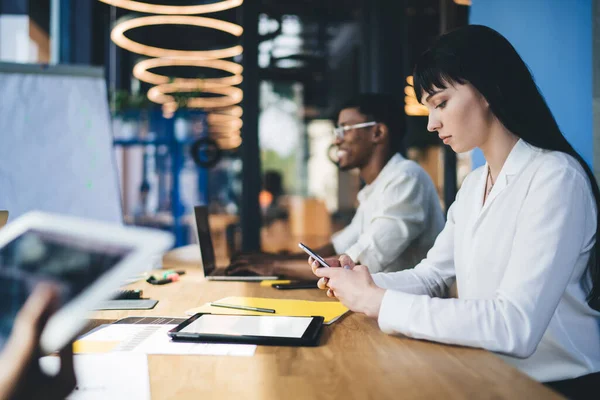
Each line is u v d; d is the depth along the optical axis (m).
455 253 1.41
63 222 0.61
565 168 1.14
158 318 1.24
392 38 4.94
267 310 1.31
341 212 11.95
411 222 2.10
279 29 7.62
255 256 2.45
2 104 1.29
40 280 0.54
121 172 6.91
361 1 5.12
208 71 7.02
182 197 6.90
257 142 5.07
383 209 2.12
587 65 2.36
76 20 6.41
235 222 7.03
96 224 0.59
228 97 6.89
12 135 1.29
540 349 1.18
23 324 0.52
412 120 5.08
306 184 12.39
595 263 1.18
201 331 1.05
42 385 0.53
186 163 6.88
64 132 1.32
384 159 2.34
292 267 2.03
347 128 2.32
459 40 1.20
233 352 0.94
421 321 1.01
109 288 0.54
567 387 1.14
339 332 1.10
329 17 7.30
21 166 1.28
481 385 0.77
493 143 1.27
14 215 1.27
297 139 12.27
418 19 5.06
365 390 0.75
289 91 10.59
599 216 1.19
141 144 6.80
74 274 0.55
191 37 6.54
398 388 0.76
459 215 1.41
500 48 1.19
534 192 1.13
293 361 0.89
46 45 6.31
